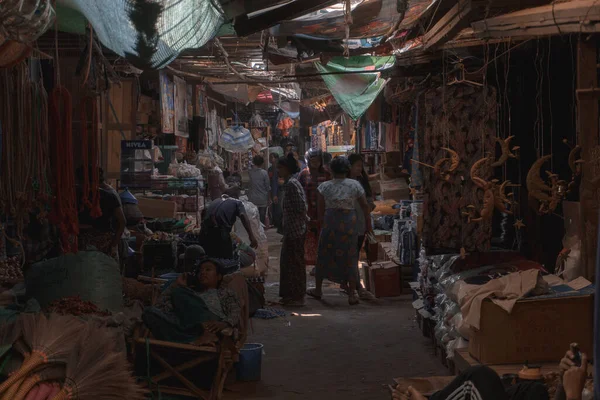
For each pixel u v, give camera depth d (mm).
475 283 5832
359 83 11719
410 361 7055
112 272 6215
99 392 3781
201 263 6055
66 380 3723
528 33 4742
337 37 7695
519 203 7152
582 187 4980
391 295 10680
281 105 22625
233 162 23375
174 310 5883
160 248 8828
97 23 5078
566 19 4207
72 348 3840
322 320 9062
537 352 5285
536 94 6938
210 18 5914
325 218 10242
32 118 5215
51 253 7387
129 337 5523
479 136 6617
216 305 5828
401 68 8352
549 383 4371
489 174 6527
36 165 5266
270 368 6875
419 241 10273
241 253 9711
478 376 3375
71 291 5969
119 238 7668
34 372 3738
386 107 13117
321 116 18750
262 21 5988
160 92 11875
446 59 7469
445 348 6492
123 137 10906
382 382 6375
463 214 6215
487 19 5078
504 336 5270
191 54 9812
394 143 13430
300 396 6004
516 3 4891
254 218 11422
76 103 8789
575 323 5297
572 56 6203
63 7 5426
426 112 6719
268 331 8453
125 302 6750
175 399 5590
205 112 17031
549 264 6934
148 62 5641
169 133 12781
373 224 13312
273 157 19406
